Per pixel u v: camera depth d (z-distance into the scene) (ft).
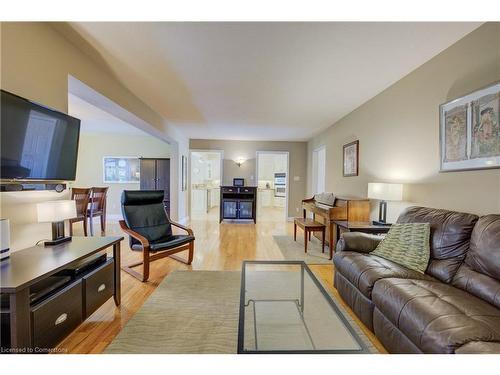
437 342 3.71
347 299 7.19
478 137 6.17
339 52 7.39
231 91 10.68
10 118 4.83
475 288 4.95
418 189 8.48
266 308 7.02
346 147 14.29
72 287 5.33
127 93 10.45
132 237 9.87
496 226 5.07
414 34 6.48
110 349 5.32
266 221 22.84
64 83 6.58
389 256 6.90
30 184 5.56
